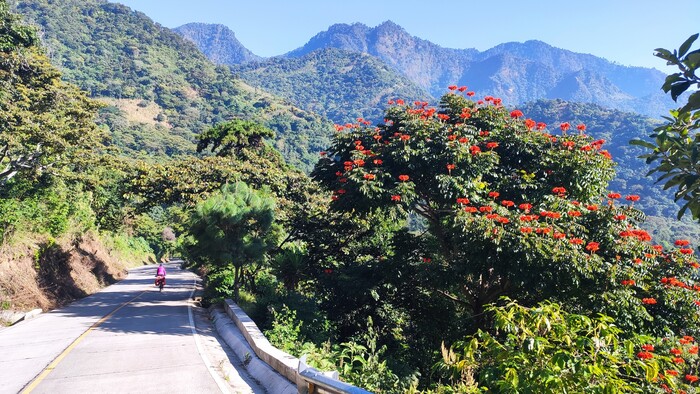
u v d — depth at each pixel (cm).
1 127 2255
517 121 1590
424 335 1572
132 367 865
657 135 351
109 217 4128
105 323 1464
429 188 1473
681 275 1201
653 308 1165
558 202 1236
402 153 1396
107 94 19650
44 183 2650
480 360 533
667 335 1121
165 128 18088
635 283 1091
